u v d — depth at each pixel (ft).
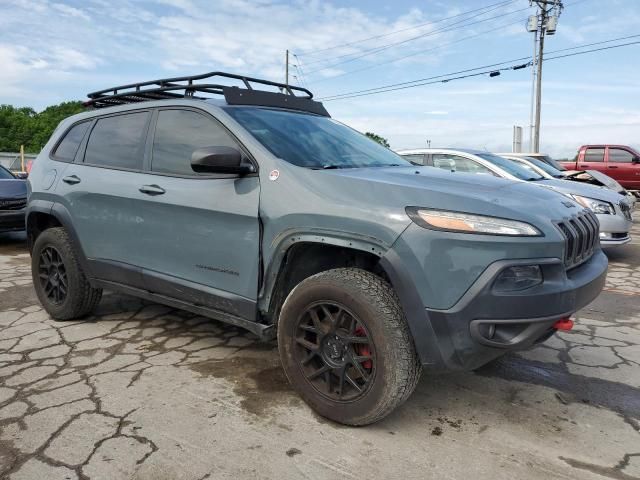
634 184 58.75
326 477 7.65
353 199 8.80
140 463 7.92
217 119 11.08
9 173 31.45
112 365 11.55
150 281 11.96
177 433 8.76
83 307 14.32
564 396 10.37
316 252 9.93
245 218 9.94
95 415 9.32
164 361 11.79
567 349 12.92
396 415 9.52
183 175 11.32
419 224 8.16
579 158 61.67
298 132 11.59
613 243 23.97
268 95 12.50
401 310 8.54
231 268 10.33
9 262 23.99
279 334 9.73
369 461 8.05
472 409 9.79
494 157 26.96
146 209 11.76
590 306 16.97
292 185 9.48
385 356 8.39
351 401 8.87
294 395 10.19
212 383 10.67
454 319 8.02
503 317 7.93
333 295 8.86
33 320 14.80
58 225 15.31
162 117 12.30
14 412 9.43
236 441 8.55
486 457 8.21
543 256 8.11
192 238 10.93
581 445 8.59
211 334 13.58
